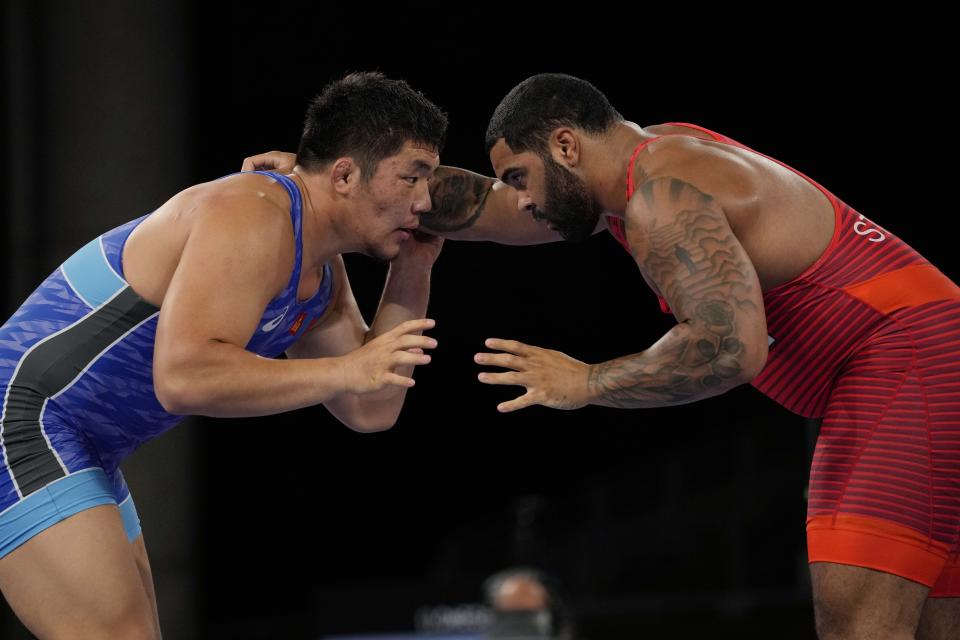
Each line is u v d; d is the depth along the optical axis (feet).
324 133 30.25
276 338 30.83
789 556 110.32
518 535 128.98
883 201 131.75
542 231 36.19
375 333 35.24
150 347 29.37
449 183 35.91
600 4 124.36
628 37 128.47
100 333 29.04
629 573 126.31
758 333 27.66
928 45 124.88
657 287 30.30
